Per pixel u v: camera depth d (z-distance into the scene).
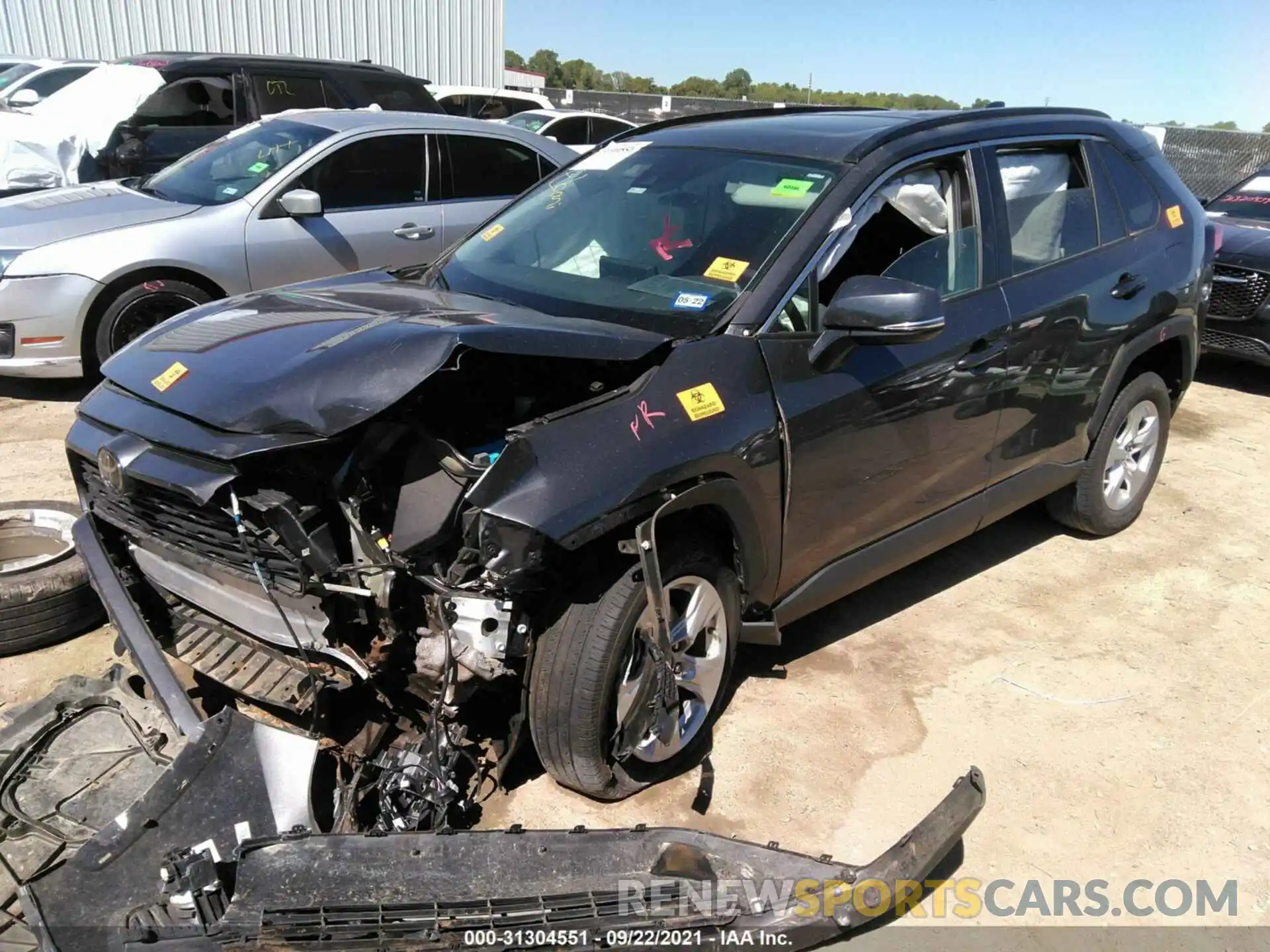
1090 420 4.21
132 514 2.71
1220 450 6.17
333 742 2.52
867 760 3.10
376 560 2.34
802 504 2.99
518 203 3.90
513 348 2.41
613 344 2.60
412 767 2.41
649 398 2.60
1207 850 2.82
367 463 2.37
